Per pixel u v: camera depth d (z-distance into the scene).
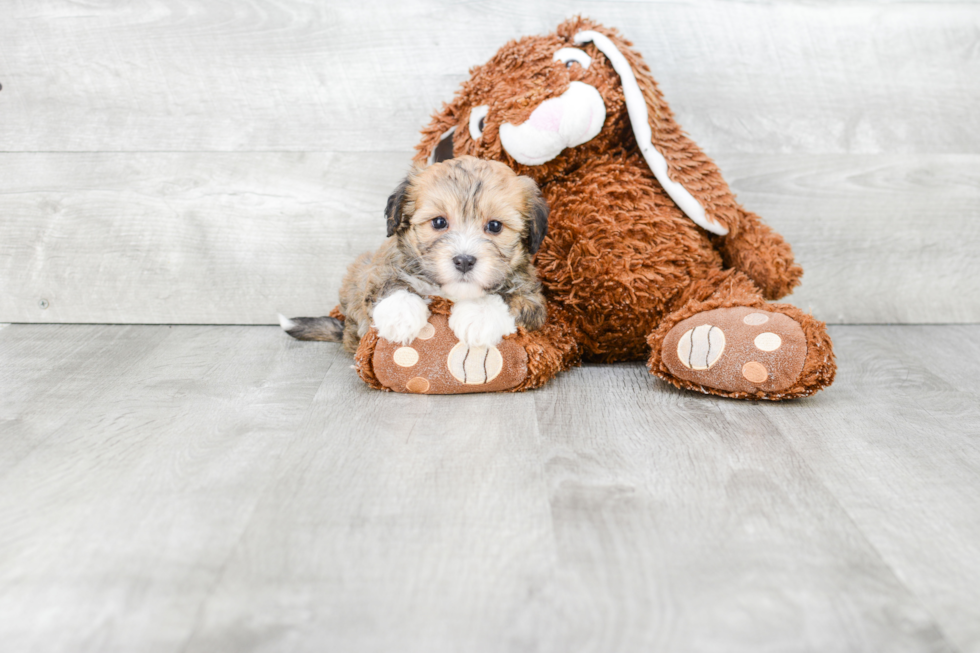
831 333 2.55
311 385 2.00
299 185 2.54
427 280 1.87
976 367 2.21
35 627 1.04
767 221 2.60
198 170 2.52
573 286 2.08
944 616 1.08
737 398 1.91
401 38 2.46
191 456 1.56
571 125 1.94
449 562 1.19
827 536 1.28
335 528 1.28
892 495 1.42
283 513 1.33
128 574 1.15
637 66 2.10
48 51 2.43
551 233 2.09
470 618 1.06
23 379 2.04
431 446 1.61
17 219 2.54
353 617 1.06
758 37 2.48
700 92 2.52
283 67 2.47
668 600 1.10
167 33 2.43
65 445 1.61
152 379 2.04
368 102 2.50
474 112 2.05
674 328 1.93
